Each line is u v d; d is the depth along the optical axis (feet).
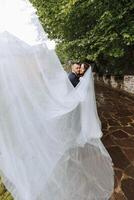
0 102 6.90
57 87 8.56
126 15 23.02
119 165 16.99
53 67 8.32
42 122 7.88
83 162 9.63
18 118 7.19
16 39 7.25
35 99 7.69
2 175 6.82
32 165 7.50
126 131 23.31
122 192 13.99
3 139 6.89
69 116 8.91
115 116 27.55
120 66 36.73
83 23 26.86
